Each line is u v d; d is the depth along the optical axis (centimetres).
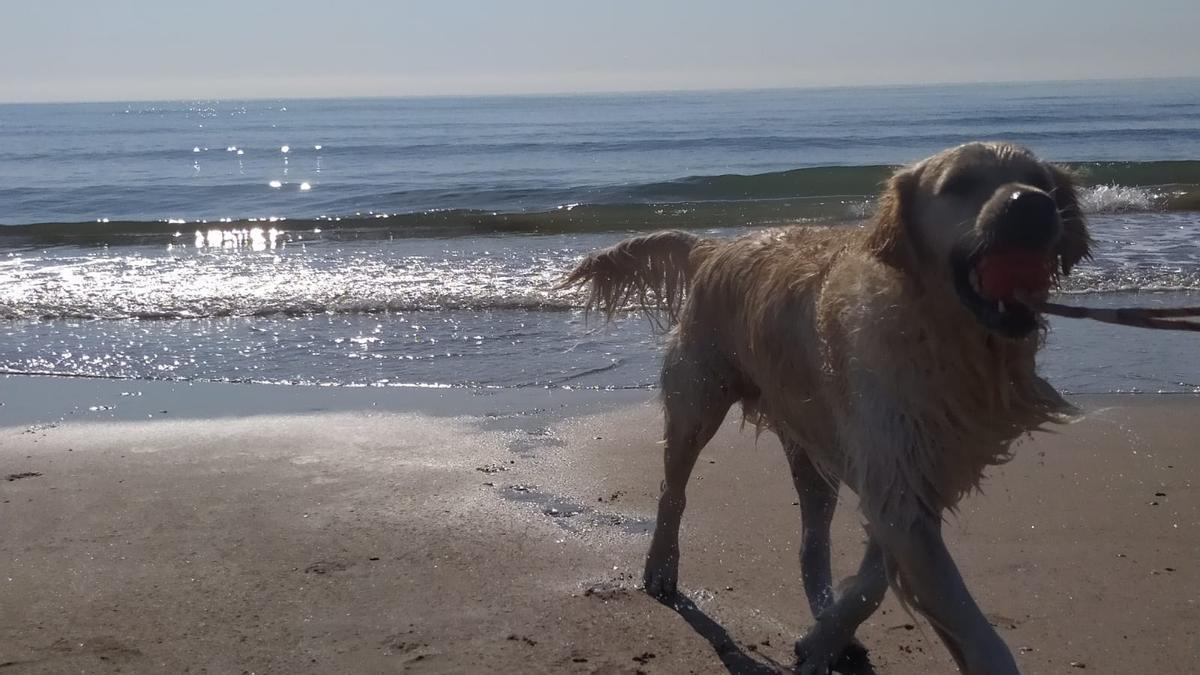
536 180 1198
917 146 1584
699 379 212
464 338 393
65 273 515
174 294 464
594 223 650
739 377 212
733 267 208
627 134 2178
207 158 1791
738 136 1939
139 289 475
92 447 279
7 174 1465
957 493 173
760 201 734
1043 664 186
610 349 375
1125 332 376
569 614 203
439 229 643
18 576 215
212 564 219
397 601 207
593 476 258
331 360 366
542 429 291
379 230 646
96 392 332
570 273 245
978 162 167
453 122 3441
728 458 265
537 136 2230
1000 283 159
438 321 417
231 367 359
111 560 221
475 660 190
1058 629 194
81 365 363
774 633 198
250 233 642
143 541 228
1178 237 549
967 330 167
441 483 254
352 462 267
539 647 194
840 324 177
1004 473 251
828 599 202
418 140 2245
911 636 196
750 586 212
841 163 1320
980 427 170
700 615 203
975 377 168
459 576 215
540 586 212
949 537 224
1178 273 455
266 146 2155
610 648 194
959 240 164
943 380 168
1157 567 212
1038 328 169
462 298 449
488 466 263
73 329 412
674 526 212
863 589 185
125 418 305
